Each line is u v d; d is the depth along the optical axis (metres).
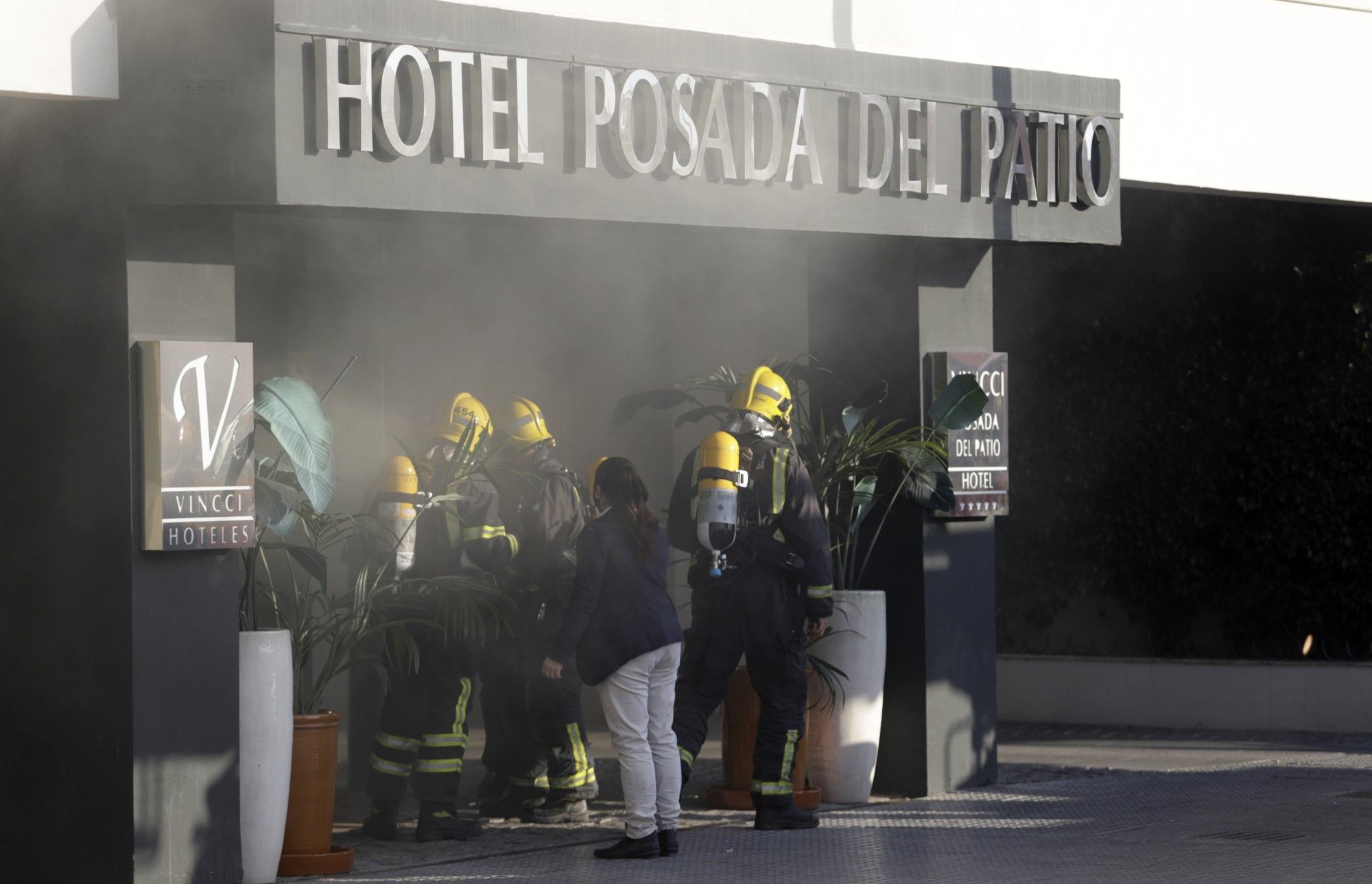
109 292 8.73
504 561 10.41
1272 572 15.84
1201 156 13.30
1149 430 16.44
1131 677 16.19
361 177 8.91
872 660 11.66
